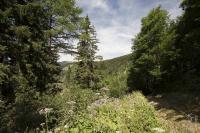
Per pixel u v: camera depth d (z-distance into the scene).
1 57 12.30
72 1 24.52
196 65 26.70
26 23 13.23
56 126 11.28
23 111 13.70
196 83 24.31
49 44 23.16
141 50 31.86
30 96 15.45
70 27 24.27
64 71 25.78
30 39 13.05
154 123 11.23
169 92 27.03
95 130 8.96
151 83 31.52
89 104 15.38
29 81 13.86
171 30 29.95
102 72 37.94
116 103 17.66
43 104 15.18
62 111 12.98
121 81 35.62
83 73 35.31
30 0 13.46
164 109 17.61
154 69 29.42
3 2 12.05
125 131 9.59
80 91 17.38
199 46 23.66
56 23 23.83
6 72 11.55
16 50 12.55
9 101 13.27
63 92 18.91
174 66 30.00
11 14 11.96
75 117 10.93
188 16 23.48
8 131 11.42
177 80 29.08
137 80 32.91
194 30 21.45
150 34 30.55
